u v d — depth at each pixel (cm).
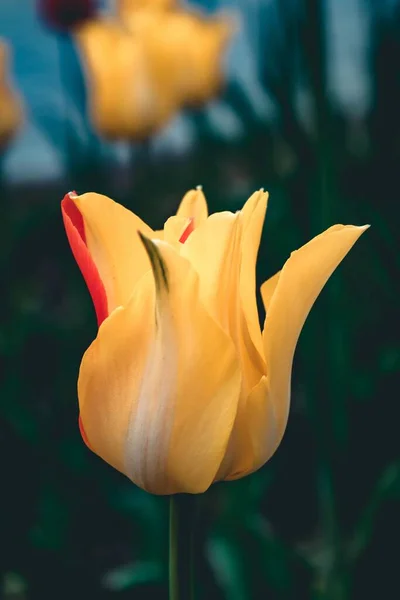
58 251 109
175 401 35
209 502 77
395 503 59
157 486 36
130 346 35
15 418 85
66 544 80
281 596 59
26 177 139
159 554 71
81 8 103
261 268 74
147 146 105
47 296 118
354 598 59
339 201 66
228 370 34
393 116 67
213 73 101
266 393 35
